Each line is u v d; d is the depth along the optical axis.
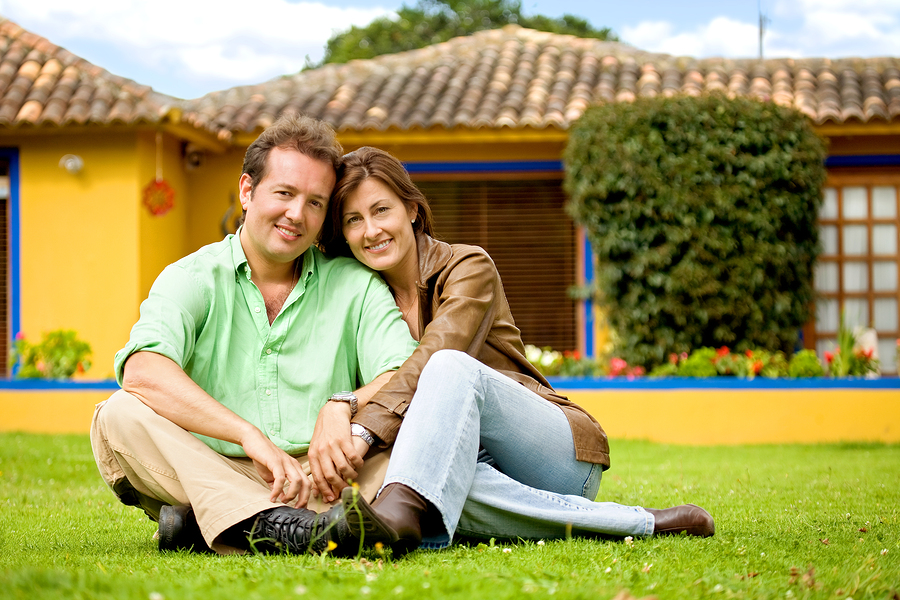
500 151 9.70
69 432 7.92
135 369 2.52
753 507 3.53
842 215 9.48
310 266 2.90
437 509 2.35
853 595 1.93
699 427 7.70
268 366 2.79
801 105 9.19
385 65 11.32
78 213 9.10
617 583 1.96
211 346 2.78
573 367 8.75
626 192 8.30
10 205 9.18
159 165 9.19
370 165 2.90
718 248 8.16
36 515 3.50
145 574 2.05
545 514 2.53
